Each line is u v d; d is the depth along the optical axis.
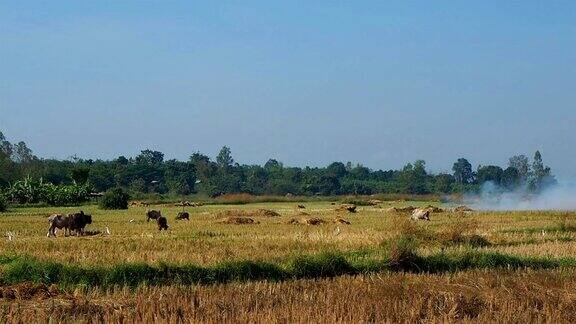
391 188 171.25
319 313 15.84
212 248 28.62
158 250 27.83
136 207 87.81
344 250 28.06
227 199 109.81
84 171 108.50
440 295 18.48
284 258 25.28
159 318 15.12
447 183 169.12
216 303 17.17
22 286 18.77
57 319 15.55
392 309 16.70
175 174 162.25
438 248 29.45
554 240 34.75
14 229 43.22
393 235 32.19
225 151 189.38
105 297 18.52
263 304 17.22
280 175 177.62
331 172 181.00
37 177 139.12
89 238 34.56
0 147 143.75
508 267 24.56
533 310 17.11
